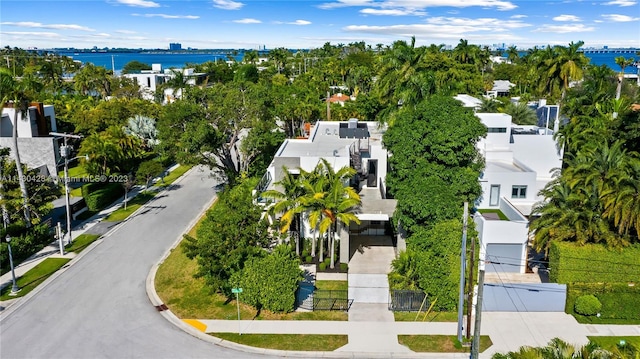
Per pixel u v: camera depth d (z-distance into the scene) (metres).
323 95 102.88
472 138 32.69
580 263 26.88
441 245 27.30
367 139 41.94
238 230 26.94
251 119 45.56
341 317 26.22
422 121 32.91
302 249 33.62
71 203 44.19
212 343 23.89
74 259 33.47
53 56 154.62
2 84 36.88
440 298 26.52
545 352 16.34
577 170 29.59
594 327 25.42
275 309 26.06
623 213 26.19
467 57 90.06
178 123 44.94
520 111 55.62
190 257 26.70
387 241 36.47
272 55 170.00
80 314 26.36
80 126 61.97
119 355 22.77
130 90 95.50
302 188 31.20
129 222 40.94
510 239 30.80
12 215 35.00
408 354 23.02
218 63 146.75
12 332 24.56
